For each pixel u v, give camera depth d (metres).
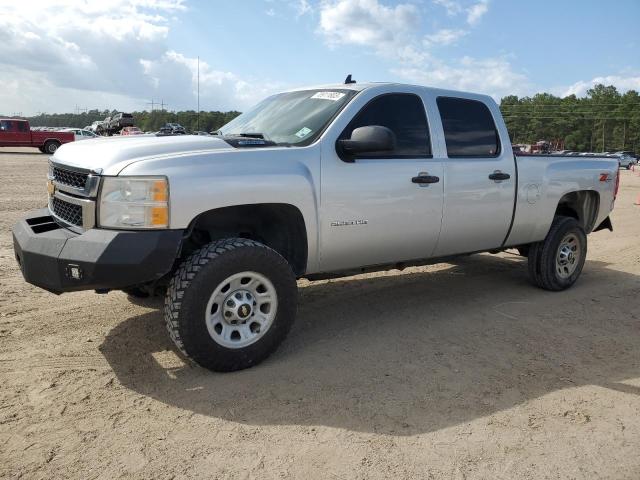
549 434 2.97
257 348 3.67
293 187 3.75
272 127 4.42
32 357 3.78
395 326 4.62
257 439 2.85
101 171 3.35
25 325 4.38
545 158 5.58
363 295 5.53
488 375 3.70
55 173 4.00
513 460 2.73
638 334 4.61
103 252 3.16
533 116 133.38
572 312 5.15
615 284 6.23
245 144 3.80
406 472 2.61
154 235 3.26
